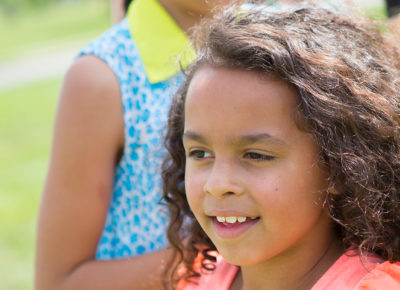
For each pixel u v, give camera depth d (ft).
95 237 6.27
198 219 4.96
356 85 4.90
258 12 5.32
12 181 22.21
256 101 4.56
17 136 28.58
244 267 5.31
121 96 6.16
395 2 8.64
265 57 4.64
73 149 6.09
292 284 5.04
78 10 98.84
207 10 6.45
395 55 5.79
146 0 6.56
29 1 104.32
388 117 4.95
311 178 4.68
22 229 17.51
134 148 6.30
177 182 6.04
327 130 4.69
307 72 4.70
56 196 6.15
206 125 4.68
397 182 5.02
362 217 4.84
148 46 6.36
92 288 6.09
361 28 5.57
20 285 13.89
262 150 4.55
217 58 4.78
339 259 4.96
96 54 6.24
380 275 4.73
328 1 6.13
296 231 4.67
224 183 4.58
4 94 38.58
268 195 4.53
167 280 6.07
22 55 52.90
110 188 6.30
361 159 4.79
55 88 38.60
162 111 6.25
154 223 6.47
